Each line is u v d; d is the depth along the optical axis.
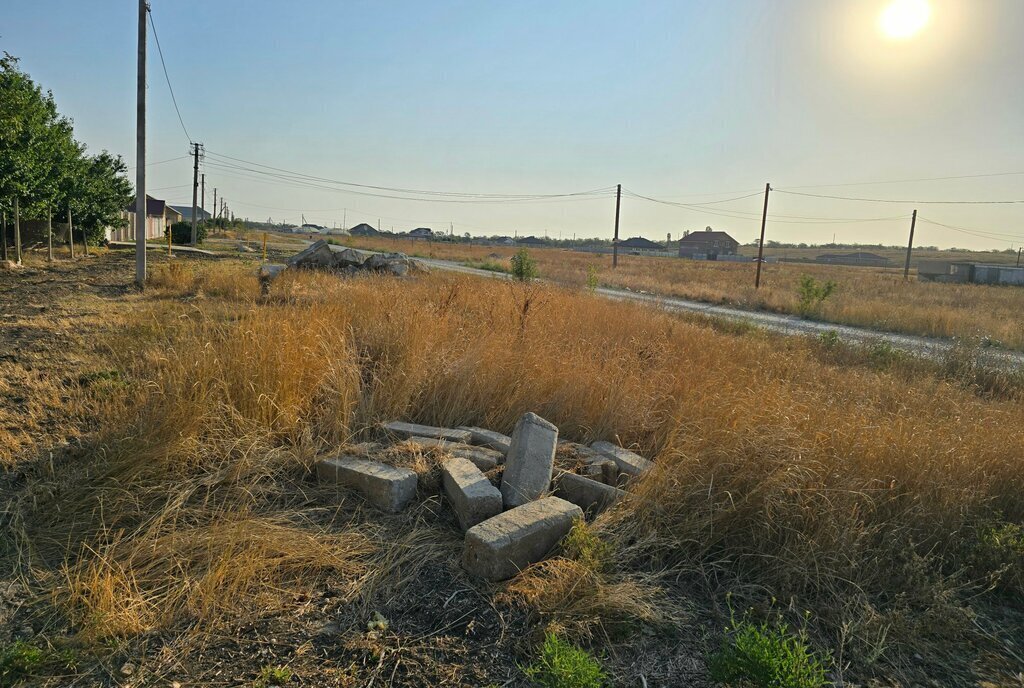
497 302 10.80
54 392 5.57
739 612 3.49
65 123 24.78
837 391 7.78
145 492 4.02
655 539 3.84
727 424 4.86
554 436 4.56
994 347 15.17
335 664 2.85
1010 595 3.94
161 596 3.20
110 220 30.42
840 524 3.95
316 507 4.14
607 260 70.19
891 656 3.23
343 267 18.55
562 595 3.29
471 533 3.61
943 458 4.77
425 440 5.04
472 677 2.83
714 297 27.77
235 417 4.77
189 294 13.73
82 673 2.71
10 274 16.56
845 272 70.44
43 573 3.30
